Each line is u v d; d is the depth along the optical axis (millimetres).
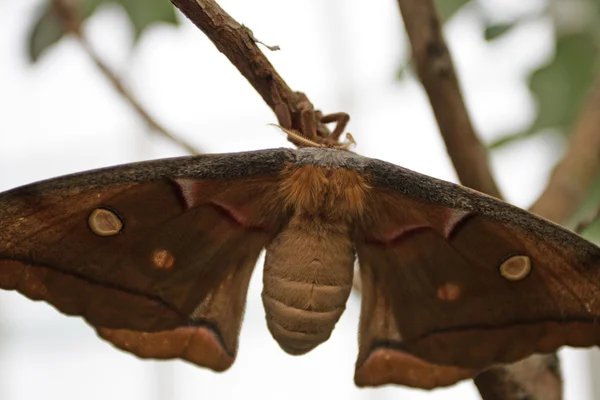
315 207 454
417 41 482
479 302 455
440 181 458
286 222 461
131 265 452
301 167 456
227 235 460
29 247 442
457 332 456
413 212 460
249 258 463
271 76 452
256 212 461
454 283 457
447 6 555
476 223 454
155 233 453
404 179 459
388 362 460
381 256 464
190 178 454
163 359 455
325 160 456
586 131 516
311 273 452
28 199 442
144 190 450
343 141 474
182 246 456
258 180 459
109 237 449
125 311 451
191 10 445
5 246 441
